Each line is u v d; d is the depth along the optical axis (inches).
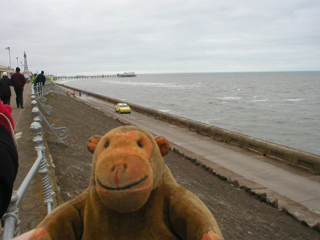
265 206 397.7
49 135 376.2
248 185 489.7
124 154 47.1
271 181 511.8
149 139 54.1
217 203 342.3
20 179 211.5
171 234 51.2
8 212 84.0
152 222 50.3
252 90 5324.8
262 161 631.8
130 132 53.7
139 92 4901.6
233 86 6865.2
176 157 602.2
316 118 2014.0
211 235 44.4
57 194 196.9
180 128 1086.4
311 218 381.7
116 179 43.5
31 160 249.3
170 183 54.4
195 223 47.8
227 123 1840.6
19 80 550.0
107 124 970.1
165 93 4638.3
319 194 457.1
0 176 48.3
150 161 50.1
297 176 536.4
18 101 565.3
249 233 283.0
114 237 50.0
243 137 759.1
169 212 51.6
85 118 840.3
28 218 159.2
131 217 50.2
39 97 634.8
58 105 805.9
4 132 57.1
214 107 2679.6
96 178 46.8
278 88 5915.4
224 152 711.7
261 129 1659.7
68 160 304.2
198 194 350.0
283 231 316.5
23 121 425.7
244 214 336.2
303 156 577.6
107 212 50.2
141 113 1542.8
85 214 52.9
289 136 1487.5
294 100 3368.6
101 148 52.2
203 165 567.5
